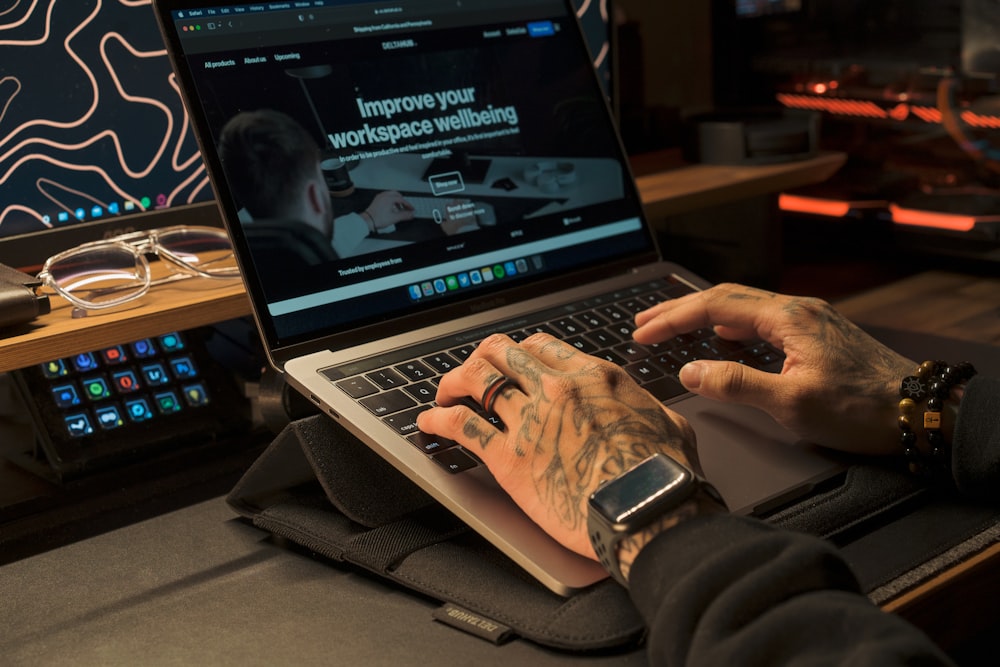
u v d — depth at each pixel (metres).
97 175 0.83
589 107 0.88
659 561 0.48
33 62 0.79
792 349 0.68
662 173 1.12
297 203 0.71
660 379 0.71
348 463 0.64
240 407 0.82
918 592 0.52
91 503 0.73
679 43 1.43
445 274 0.76
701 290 0.84
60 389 0.76
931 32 1.24
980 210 1.18
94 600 0.60
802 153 1.14
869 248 1.28
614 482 0.52
